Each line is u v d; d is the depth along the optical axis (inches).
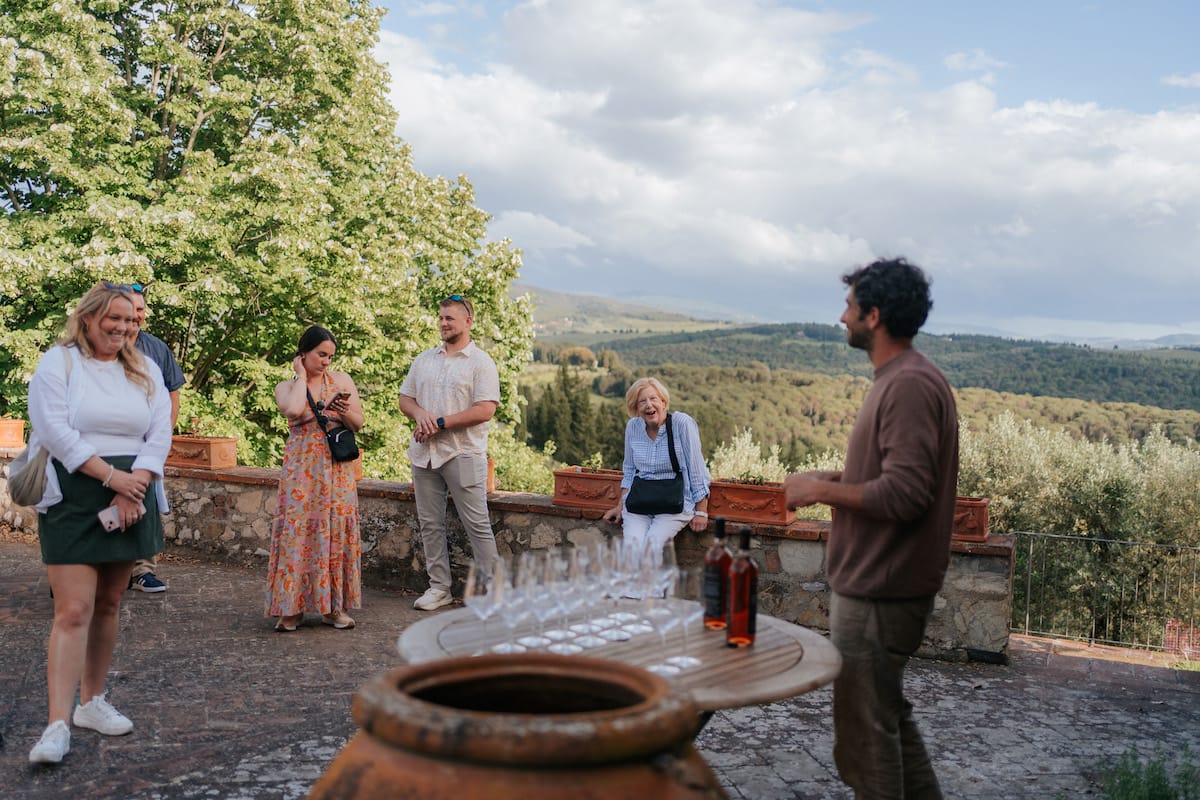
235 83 580.1
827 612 204.4
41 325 536.4
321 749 135.3
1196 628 448.5
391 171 662.5
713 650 89.4
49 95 518.6
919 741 103.7
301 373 197.6
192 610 213.9
